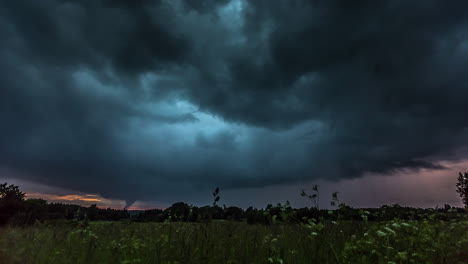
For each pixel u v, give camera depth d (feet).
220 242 17.42
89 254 16.14
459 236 17.52
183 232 19.40
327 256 15.53
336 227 18.98
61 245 19.04
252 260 15.51
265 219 19.89
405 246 16.48
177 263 15.06
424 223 18.66
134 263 15.21
